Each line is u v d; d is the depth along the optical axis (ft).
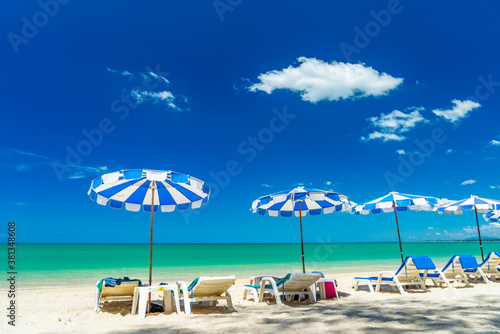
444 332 11.49
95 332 13.08
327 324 13.23
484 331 11.46
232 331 12.57
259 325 13.44
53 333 13.05
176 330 12.98
